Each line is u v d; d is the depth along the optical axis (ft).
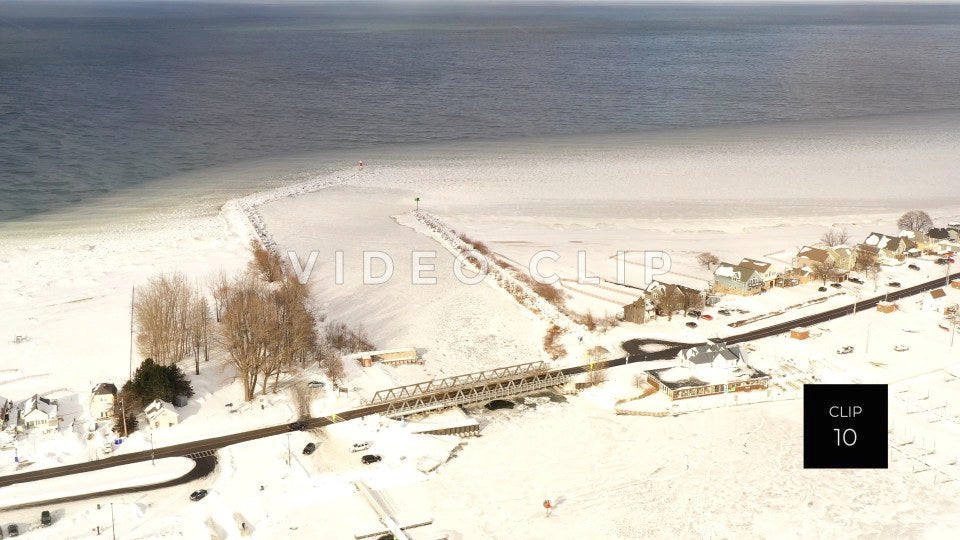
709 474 457.27
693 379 552.41
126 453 470.80
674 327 653.71
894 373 570.46
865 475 453.17
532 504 432.25
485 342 635.25
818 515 419.54
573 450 485.56
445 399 531.91
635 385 559.38
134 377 522.88
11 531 399.24
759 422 511.40
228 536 402.31
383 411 518.37
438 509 426.92
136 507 420.77
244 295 576.20
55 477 445.78
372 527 409.49
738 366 570.87
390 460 469.16
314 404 527.40
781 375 568.41
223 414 513.86
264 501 429.79
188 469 456.86
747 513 422.00
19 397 523.70
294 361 572.10
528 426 515.09
